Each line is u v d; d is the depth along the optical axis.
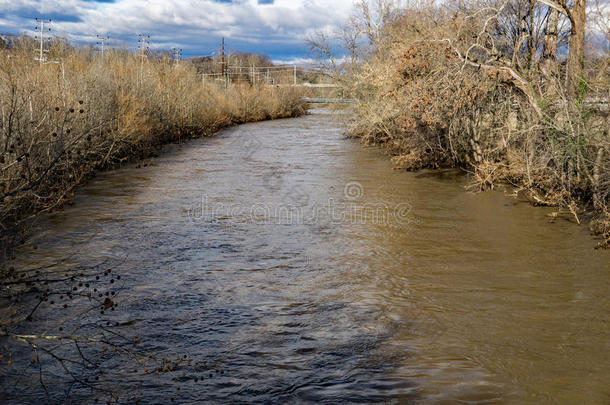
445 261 8.30
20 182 10.17
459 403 4.46
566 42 14.55
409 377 4.88
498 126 15.11
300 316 6.25
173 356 5.28
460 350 5.41
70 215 11.14
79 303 6.55
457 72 13.31
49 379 4.80
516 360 5.20
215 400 4.51
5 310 6.27
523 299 6.77
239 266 8.06
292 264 8.17
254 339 5.65
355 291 7.05
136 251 8.77
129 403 4.43
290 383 4.79
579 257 8.48
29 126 12.29
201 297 6.83
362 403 4.46
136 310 6.38
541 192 13.37
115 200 12.77
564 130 11.40
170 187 14.62
